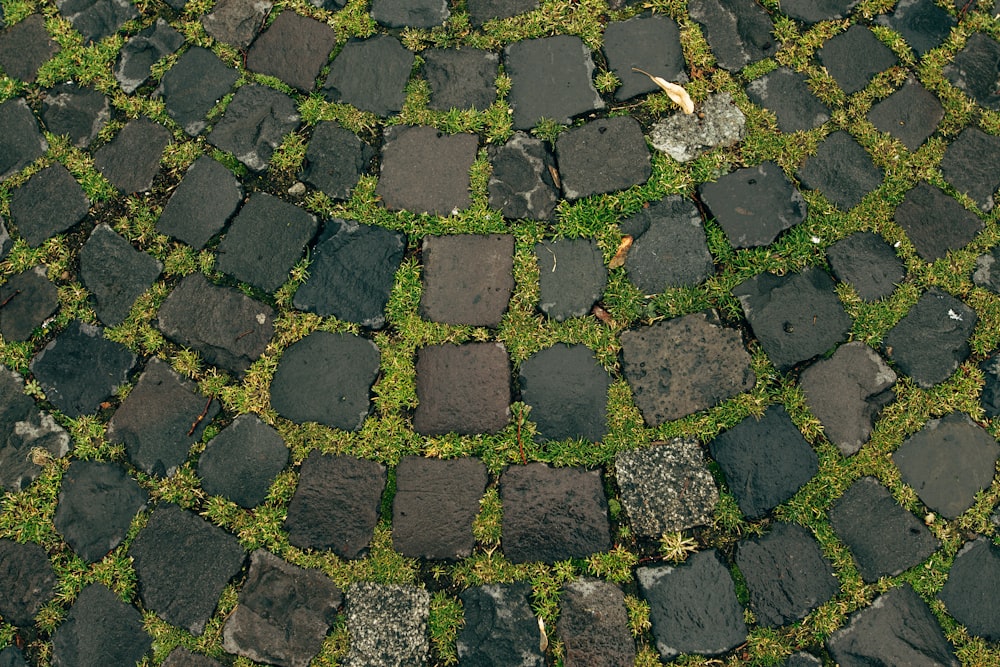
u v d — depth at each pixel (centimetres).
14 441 322
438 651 306
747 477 314
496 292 327
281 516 315
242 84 350
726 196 334
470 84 346
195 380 326
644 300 326
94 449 321
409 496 315
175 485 318
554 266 329
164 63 353
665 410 319
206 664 307
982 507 314
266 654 306
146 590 312
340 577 311
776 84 346
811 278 329
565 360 322
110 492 318
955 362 324
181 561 313
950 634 305
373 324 327
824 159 339
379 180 338
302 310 329
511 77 347
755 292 327
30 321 333
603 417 319
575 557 310
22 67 356
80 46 356
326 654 306
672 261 329
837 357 323
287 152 341
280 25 355
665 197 334
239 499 317
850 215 335
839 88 347
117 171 343
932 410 321
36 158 346
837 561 309
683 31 351
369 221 335
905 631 305
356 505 315
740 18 353
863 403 320
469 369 322
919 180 340
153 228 337
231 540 314
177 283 333
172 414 323
